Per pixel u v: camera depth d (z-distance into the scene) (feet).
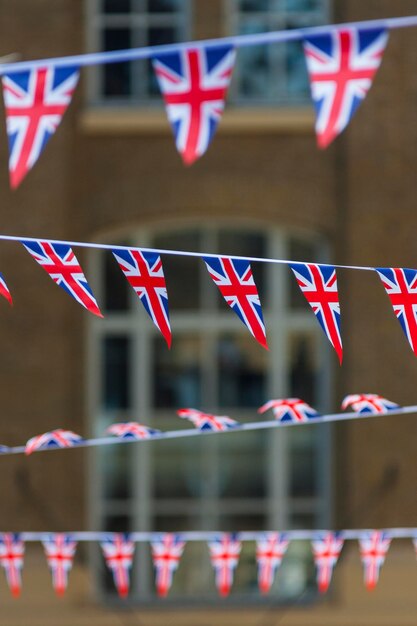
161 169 85.30
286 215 85.25
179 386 86.69
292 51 86.74
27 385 85.46
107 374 86.38
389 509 85.20
